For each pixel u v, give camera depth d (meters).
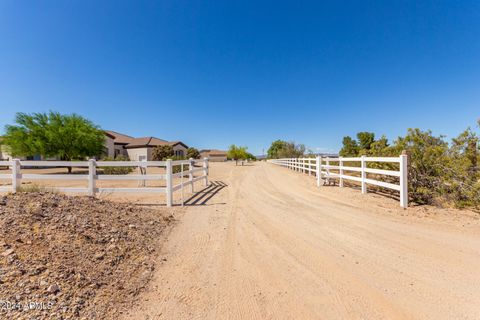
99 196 9.11
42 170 26.45
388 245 4.26
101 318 2.41
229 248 4.23
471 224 5.38
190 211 6.87
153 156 36.75
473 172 6.92
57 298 2.57
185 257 3.88
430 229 5.09
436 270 3.37
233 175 18.73
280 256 3.89
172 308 2.63
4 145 24.02
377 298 2.77
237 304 2.70
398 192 8.74
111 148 40.09
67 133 21.28
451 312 2.52
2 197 4.93
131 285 3.03
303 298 2.79
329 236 4.74
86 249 3.66
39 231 3.79
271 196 9.09
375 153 11.07
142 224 5.21
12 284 2.63
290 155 41.44
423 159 7.54
